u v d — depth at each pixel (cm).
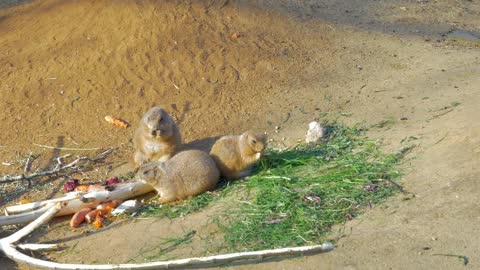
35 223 386
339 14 590
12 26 521
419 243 348
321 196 381
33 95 481
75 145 455
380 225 359
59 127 466
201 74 496
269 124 465
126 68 493
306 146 434
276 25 546
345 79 502
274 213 375
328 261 346
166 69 495
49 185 429
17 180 429
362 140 428
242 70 502
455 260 339
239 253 351
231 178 411
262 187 394
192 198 401
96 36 510
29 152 451
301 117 468
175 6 527
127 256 365
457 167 384
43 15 527
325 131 442
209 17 530
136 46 503
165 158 429
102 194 401
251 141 403
